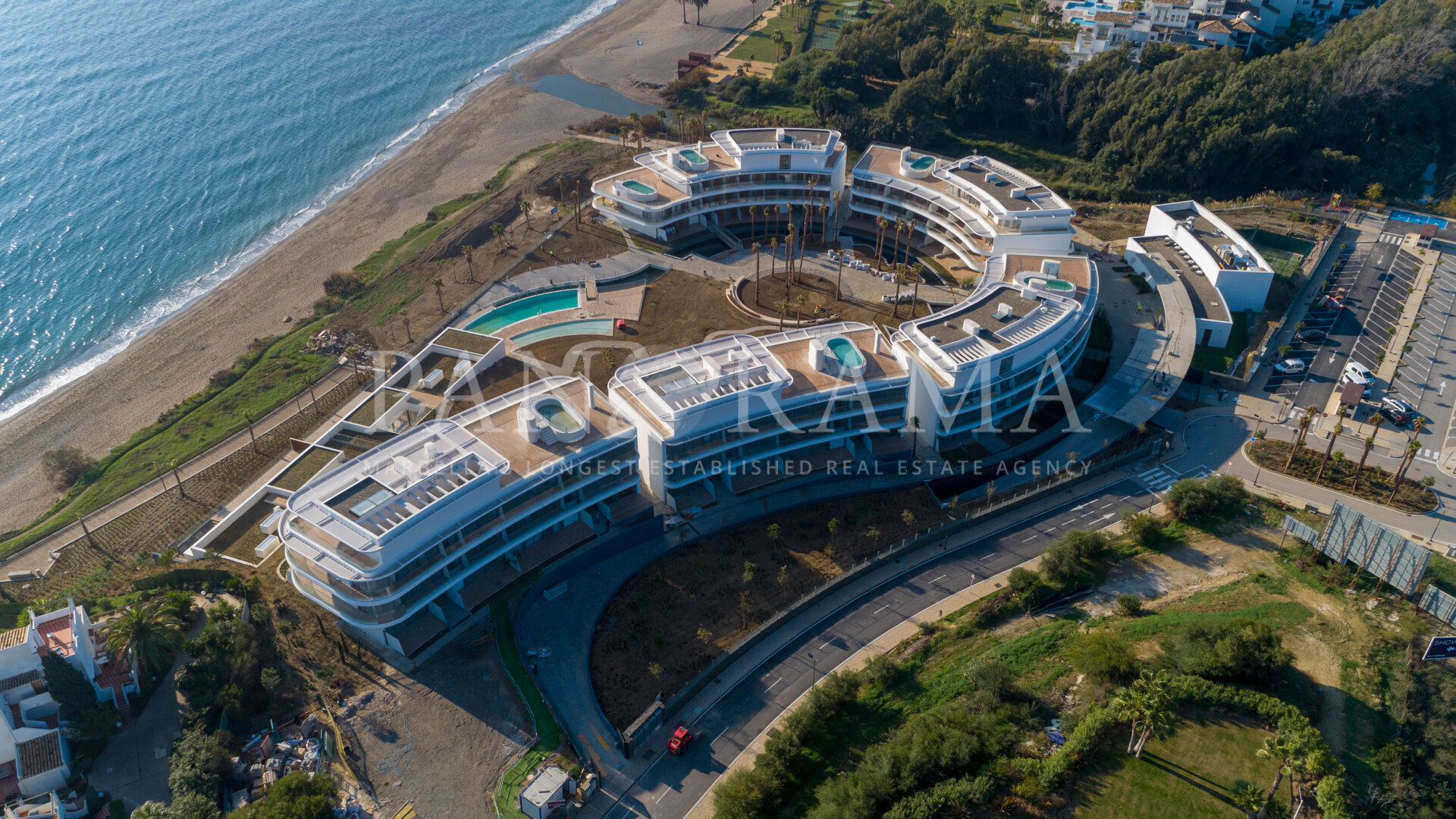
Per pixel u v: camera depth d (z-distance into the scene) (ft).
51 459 474.08
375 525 341.41
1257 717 315.58
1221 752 304.91
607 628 372.99
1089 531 414.41
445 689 346.33
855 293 607.37
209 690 328.90
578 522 412.16
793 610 381.19
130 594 375.25
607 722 335.26
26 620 364.17
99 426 520.83
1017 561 409.49
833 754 320.29
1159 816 285.02
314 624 370.12
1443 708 319.06
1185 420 491.31
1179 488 425.69
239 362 563.48
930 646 363.15
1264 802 284.00
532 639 367.25
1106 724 307.99
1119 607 375.45
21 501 470.80
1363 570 379.35
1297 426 482.69
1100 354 529.45
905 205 653.71
